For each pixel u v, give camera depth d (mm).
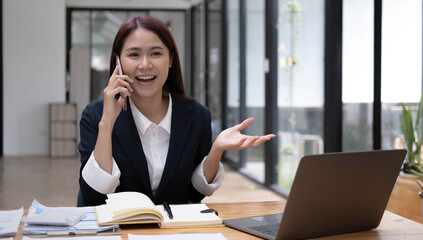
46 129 9227
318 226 1309
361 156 1300
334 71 3979
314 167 1221
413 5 2926
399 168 1391
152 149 1843
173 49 1853
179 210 1546
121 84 1676
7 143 9109
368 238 1334
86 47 10039
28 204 4793
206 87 9172
